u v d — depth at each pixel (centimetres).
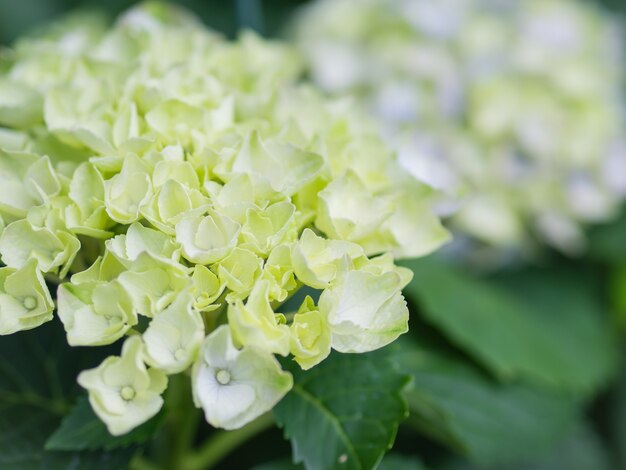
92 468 40
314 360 35
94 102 41
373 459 38
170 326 34
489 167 64
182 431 44
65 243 37
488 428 54
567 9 72
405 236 40
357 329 35
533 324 61
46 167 38
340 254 37
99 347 44
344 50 68
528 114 65
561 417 56
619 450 64
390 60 67
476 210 62
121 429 34
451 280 59
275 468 48
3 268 36
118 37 46
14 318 36
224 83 44
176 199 36
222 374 34
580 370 59
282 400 39
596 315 66
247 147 38
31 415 43
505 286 67
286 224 36
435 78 65
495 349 56
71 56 46
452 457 58
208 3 79
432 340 56
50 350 44
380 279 36
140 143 38
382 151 42
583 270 69
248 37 50
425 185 42
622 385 66
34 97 41
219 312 37
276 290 35
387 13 69
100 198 37
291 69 51
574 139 66
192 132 39
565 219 66
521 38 69
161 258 35
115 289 35
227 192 37
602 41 72
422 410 48
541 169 66
